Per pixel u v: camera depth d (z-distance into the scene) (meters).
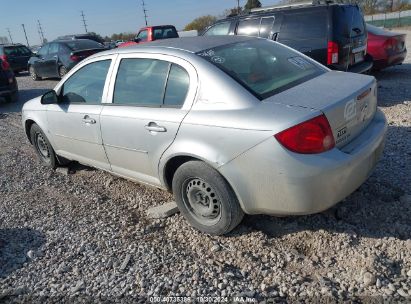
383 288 2.58
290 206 2.84
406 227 3.16
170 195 4.25
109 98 3.98
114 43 27.16
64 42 14.54
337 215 3.44
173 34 17.36
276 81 3.26
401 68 10.70
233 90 3.03
